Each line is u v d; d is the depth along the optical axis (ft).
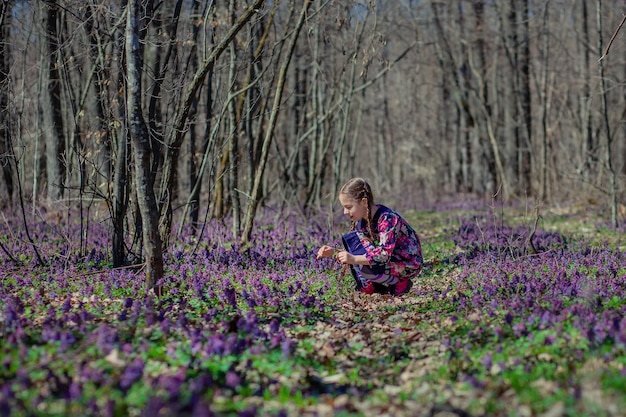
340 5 40.91
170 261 30.96
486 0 85.87
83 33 34.58
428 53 105.50
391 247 23.41
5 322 18.75
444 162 110.83
